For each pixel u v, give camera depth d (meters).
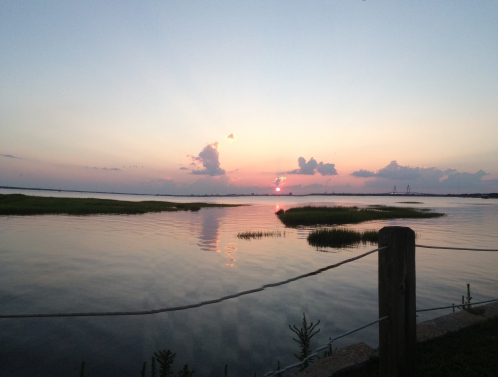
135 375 5.58
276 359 6.10
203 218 39.62
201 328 7.51
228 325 7.66
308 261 14.77
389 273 3.37
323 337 6.93
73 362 6.04
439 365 4.21
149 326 7.61
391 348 3.38
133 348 6.58
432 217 42.09
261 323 7.77
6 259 14.65
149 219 36.31
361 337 6.91
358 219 35.62
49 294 9.83
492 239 21.78
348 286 10.80
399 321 3.35
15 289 10.29
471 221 36.53
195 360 6.08
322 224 32.69
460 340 4.93
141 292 10.06
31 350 6.48
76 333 7.27
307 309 8.66
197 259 15.02
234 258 15.33
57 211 41.12
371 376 4.06
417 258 15.52
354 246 18.94
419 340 4.92
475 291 10.15
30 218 33.50
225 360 6.07
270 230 27.25
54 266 13.38
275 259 15.17
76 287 10.53
